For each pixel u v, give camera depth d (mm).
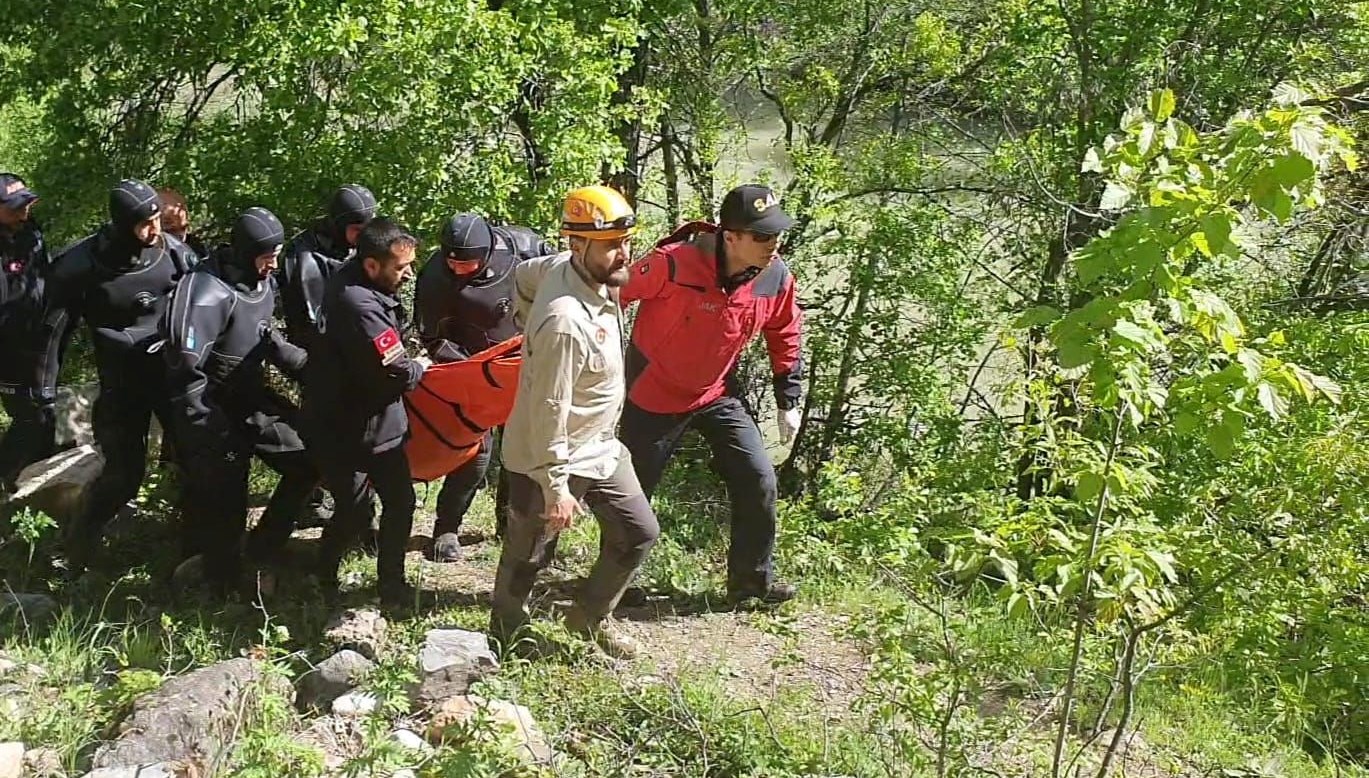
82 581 5230
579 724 4332
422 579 5617
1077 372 3799
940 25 13383
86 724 3881
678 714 4359
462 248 5152
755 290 5047
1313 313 11375
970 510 5707
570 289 4156
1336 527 4695
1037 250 12797
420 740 4023
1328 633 6398
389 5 7309
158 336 5434
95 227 8102
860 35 13859
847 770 4203
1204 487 6098
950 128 14242
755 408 11891
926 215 11594
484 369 5031
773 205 4781
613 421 4430
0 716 3889
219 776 3521
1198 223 2871
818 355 11555
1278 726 5961
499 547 6180
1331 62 11891
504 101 7648
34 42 7730
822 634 5410
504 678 4449
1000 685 5020
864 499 8180
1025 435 4152
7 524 5672
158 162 8195
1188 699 5723
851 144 14164
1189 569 4371
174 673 4414
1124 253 2943
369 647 4711
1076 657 3594
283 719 3965
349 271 4727
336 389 4777
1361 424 4781
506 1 8508
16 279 5980
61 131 8164
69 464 6160
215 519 5062
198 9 7434
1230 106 11977
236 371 5066
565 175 8102
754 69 13906
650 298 4973
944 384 11586
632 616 5496
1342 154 2859
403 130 7500
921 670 5008
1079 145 12070
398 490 5004
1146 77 11812
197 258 5875
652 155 13977
